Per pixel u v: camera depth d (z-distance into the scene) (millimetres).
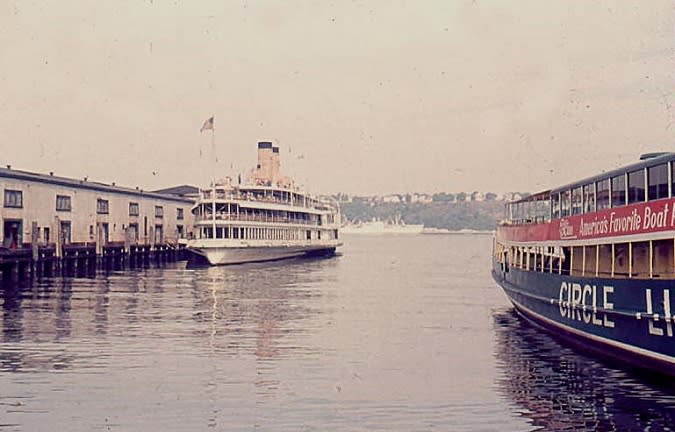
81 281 77562
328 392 28922
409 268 124062
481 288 80000
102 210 107500
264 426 24672
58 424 24750
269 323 47719
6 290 66625
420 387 29750
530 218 48469
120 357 35188
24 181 85312
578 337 35969
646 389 28906
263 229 118938
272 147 141875
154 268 103875
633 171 30250
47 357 35000
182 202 142875
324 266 122188
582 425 24578
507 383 30297
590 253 34375
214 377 31250
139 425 24719
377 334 43406
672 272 27391
